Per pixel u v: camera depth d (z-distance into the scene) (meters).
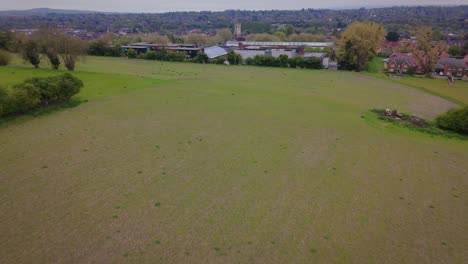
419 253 17.14
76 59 69.81
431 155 31.70
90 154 26.78
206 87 56.50
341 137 34.44
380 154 30.64
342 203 21.52
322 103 50.41
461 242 18.25
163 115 37.94
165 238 17.22
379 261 16.39
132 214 19.12
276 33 181.50
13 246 16.14
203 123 35.84
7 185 21.62
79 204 19.88
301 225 18.91
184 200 20.88
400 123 42.50
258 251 16.61
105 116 36.72
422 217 20.50
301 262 15.98
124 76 62.62
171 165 25.59
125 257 15.73
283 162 27.23
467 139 39.03
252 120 38.00
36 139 29.38
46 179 22.59
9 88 36.19
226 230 18.12
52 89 38.69
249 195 21.86
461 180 26.34
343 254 16.72
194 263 15.57
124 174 23.78
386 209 21.14
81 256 15.66
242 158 27.50
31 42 66.62
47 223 17.98
